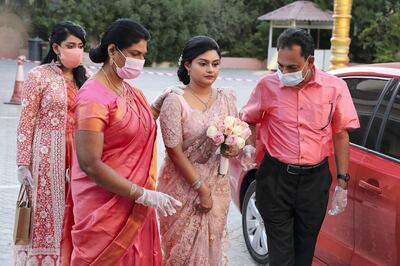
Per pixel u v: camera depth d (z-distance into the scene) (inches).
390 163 145.3
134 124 112.4
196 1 1219.9
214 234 136.6
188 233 134.9
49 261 156.5
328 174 146.6
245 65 1275.8
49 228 155.6
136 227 114.7
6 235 205.6
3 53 1133.1
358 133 161.2
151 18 1191.6
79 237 114.3
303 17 1202.0
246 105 153.3
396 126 149.6
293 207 146.6
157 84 768.3
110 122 110.3
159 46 1211.9
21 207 153.9
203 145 133.8
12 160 316.2
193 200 134.4
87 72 160.2
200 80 132.5
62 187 154.9
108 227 112.5
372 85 166.1
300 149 141.7
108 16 1177.4
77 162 115.1
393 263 138.9
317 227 147.8
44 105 153.2
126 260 116.1
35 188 154.6
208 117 133.8
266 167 147.3
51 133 153.7
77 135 109.1
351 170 155.0
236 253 201.2
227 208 138.8
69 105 154.6
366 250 148.2
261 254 188.9
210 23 1272.1
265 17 1242.6
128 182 110.6
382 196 142.7
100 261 113.0
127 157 113.0
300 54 135.0
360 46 1224.2
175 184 135.6
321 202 145.7
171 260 136.7
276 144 145.6
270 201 146.8
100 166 108.6
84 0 1157.7
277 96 144.7
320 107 141.3
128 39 110.8
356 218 151.6
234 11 1307.8
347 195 155.2
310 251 149.9
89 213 113.4
